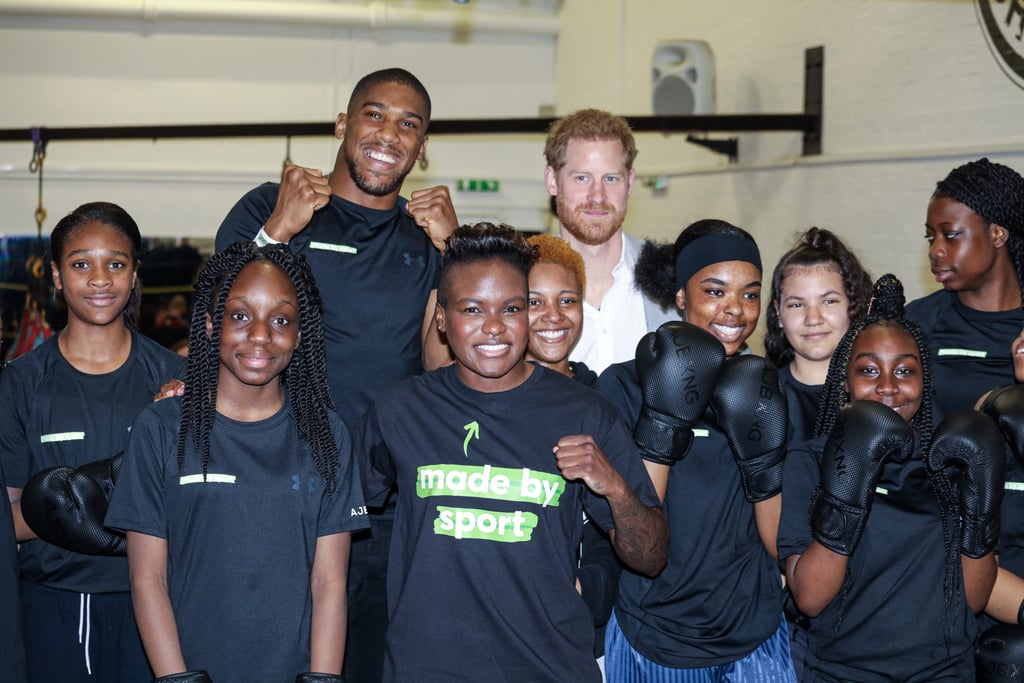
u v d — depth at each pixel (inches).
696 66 242.5
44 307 292.2
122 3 284.7
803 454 82.7
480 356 73.4
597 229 107.7
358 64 309.7
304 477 75.5
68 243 88.7
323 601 74.6
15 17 287.9
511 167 324.8
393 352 95.5
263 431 75.6
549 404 75.6
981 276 103.6
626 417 86.7
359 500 77.1
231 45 300.7
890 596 79.5
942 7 171.2
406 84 97.3
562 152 108.8
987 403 87.0
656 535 74.9
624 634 85.8
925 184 176.4
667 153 271.4
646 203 281.9
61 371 89.2
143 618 71.4
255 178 304.3
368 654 92.7
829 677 81.7
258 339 73.1
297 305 76.4
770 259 223.5
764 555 85.2
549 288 88.2
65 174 293.9
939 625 78.8
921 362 84.3
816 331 91.4
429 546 72.9
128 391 90.0
